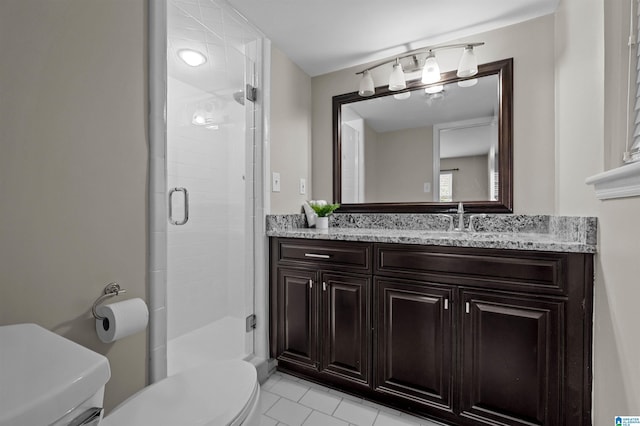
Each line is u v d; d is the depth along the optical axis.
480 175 1.80
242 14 1.62
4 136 0.77
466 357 1.27
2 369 0.50
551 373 1.12
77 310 0.92
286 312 1.76
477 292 1.25
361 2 1.53
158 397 0.82
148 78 1.14
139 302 1.01
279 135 1.97
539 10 1.58
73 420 0.49
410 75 1.99
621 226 0.84
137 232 1.10
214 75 1.99
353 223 2.12
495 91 1.75
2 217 0.76
